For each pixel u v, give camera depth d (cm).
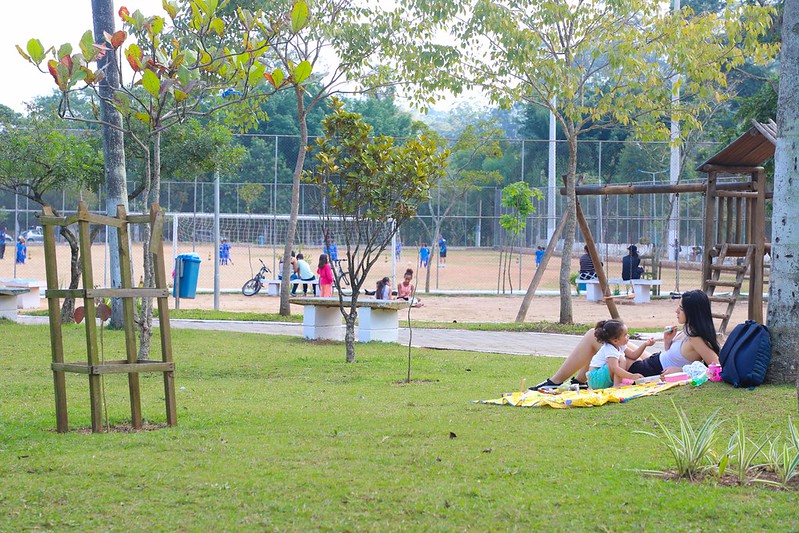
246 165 3522
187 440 650
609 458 576
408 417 748
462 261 4569
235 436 666
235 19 1917
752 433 627
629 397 777
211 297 2795
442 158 1196
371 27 1906
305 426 709
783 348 761
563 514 456
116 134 1449
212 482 521
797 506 463
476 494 494
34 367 1116
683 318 866
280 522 448
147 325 1107
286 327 1802
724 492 490
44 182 1919
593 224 4322
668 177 4653
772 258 777
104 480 530
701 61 1759
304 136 2012
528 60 1766
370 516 457
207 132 2091
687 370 807
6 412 800
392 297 2559
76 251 1722
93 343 688
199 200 3531
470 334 1716
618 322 877
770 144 1427
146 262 1100
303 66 994
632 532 429
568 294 1872
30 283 2208
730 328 1862
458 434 662
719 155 1495
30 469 557
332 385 1002
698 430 639
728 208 1580
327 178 1186
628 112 1844
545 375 1099
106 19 1390
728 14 1744
